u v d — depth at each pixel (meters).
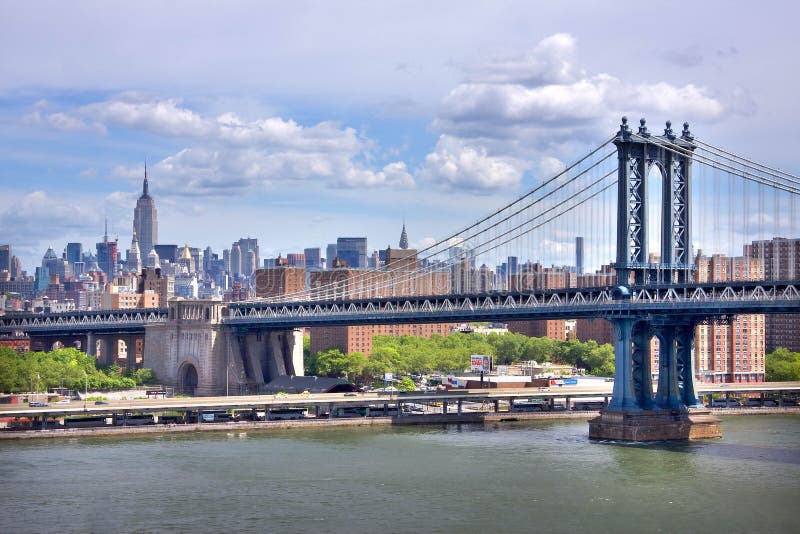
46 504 155.88
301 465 185.12
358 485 168.50
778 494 160.75
